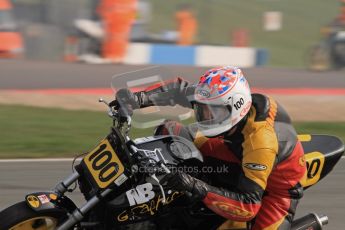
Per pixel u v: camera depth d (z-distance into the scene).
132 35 61.78
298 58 67.69
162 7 71.69
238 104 13.05
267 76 55.81
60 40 59.62
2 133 30.02
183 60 61.44
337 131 33.56
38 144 27.80
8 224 13.10
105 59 58.75
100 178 13.09
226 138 13.66
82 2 60.47
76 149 27.11
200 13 70.19
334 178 23.31
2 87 44.59
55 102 41.06
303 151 14.68
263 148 13.04
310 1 80.88
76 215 13.03
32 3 61.09
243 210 13.05
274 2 79.94
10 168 23.48
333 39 64.31
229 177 14.09
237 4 77.88
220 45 67.50
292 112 40.88
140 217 13.25
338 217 19.64
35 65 53.97
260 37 72.62
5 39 56.81
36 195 13.56
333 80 56.53
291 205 14.59
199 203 13.95
